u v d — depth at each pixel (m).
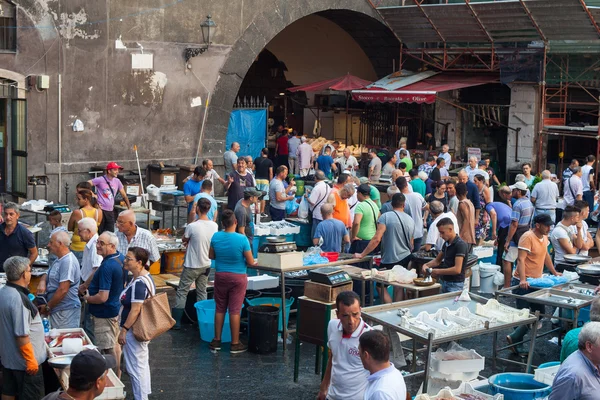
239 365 9.12
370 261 10.55
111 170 13.59
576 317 8.50
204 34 19.59
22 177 17.14
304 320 8.52
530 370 8.03
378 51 26.17
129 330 7.51
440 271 9.23
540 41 21.62
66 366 6.77
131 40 18.56
